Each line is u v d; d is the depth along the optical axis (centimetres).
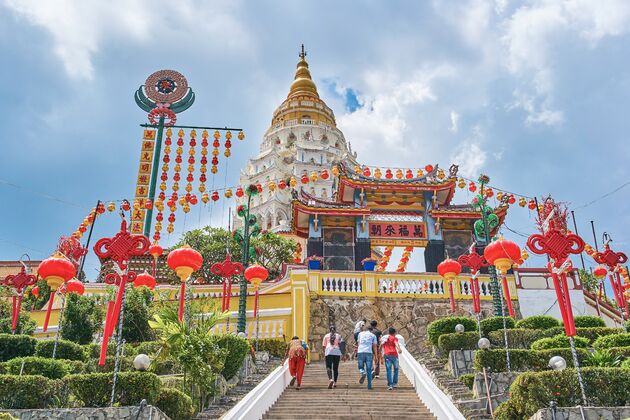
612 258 1545
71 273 1413
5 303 2178
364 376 1488
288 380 1539
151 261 3566
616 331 1623
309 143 6456
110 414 969
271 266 4078
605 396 983
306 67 7494
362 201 3073
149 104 3250
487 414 1130
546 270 2672
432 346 1759
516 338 1622
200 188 2803
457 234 3078
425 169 3167
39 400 1066
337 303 2470
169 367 1596
